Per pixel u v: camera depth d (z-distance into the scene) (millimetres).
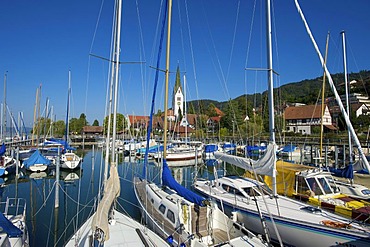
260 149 27891
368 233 7551
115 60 7898
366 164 7699
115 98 7883
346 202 10766
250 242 7559
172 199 10031
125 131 56094
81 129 74812
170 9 12336
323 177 12039
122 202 14320
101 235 6637
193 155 33594
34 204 15117
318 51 8883
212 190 12766
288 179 12539
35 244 10055
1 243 6945
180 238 8070
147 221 10039
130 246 7086
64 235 10820
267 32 10875
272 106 10719
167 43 12445
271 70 10773
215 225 9156
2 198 16594
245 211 10234
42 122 49000
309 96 83000
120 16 7848
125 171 25969
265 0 10961
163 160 11883
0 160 23266
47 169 25547
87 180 22328
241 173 24406
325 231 8156
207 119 65188
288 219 8938
